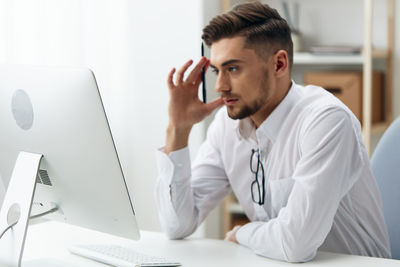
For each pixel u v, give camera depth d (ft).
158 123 10.98
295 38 10.76
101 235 5.85
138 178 11.23
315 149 5.03
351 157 5.21
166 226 5.81
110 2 10.87
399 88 10.68
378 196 5.89
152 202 11.16
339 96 10.03
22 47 9.94
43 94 4.63
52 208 5.19
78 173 4.67
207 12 10.57
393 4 10.58
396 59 10.68
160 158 5.80
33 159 4.82
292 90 5.65
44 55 10.27
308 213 4.84
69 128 4.53
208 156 6.35
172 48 10.76
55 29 10.40
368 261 4.84
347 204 5.65
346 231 5.71
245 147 5.98
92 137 4.43
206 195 6.21
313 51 10.30
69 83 4.41
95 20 10.84
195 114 5.76
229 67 5.20
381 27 10.80
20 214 4.72
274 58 5.34
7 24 9.70
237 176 6.14
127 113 11.15
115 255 4.88
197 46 10.55
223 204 10.97
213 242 5.64
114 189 4.54
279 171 5.70
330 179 4.94
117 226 4.78
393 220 6.31
